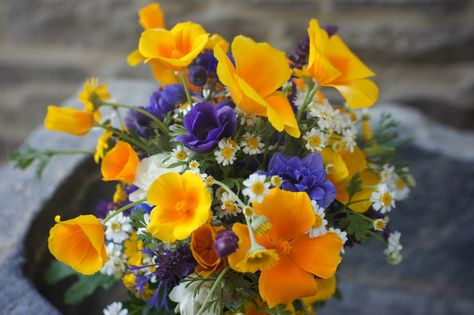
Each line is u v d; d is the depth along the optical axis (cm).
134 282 56
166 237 49
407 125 91
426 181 92
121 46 140
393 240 56
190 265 51
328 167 54
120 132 57
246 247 49
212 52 55
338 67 55
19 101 150
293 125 50
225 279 51
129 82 96
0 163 157
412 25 123
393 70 127
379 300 107
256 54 51
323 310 109
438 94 126
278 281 49
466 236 96
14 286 63
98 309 79
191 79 54
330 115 54
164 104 57
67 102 90
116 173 54
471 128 128
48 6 139
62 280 73
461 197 92
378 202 54
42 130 84
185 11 131
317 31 54
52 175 75
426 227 98
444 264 101
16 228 68
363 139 62
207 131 52
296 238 50
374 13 123
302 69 58
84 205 77
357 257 106
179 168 52
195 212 49
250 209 48
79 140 81
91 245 51
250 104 50
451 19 121
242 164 54
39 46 144
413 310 105
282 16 127
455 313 103
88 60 143
